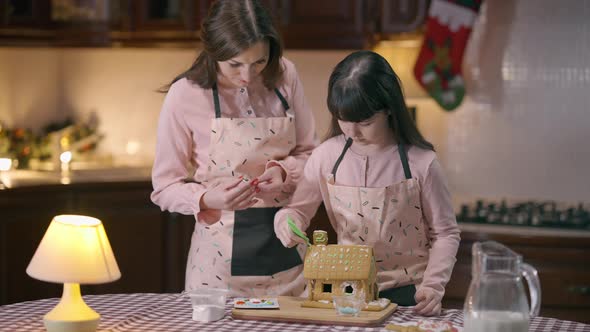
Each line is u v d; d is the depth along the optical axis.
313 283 2.24
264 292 2.63
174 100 2.61
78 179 4.35
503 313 1.87
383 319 2.13
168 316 2.19
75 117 5.18
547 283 3.75
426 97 4.57
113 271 2.04
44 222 4.20
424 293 2.22
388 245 2.36
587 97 4.38
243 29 2.35
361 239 2.38
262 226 2.62
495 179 4.52
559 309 3.76
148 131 5.12
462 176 4.57
